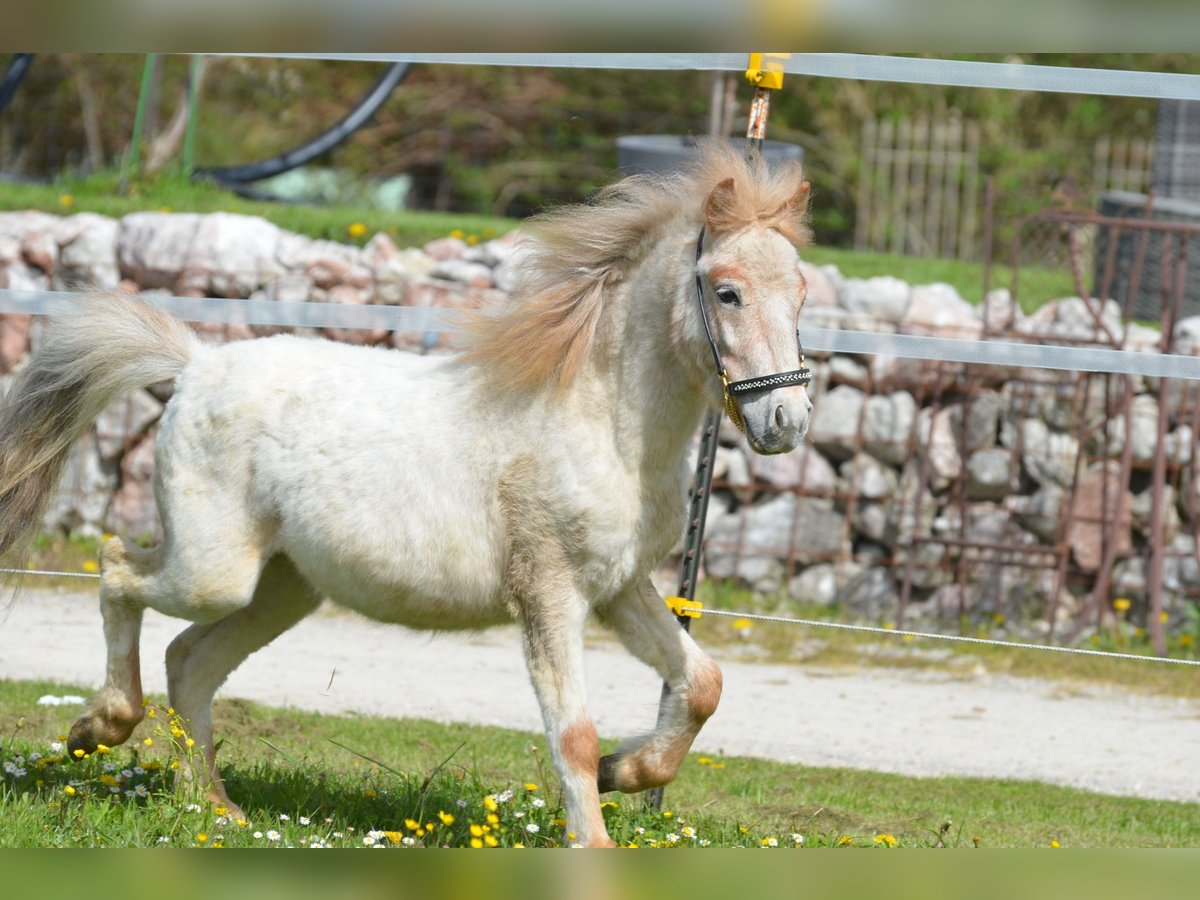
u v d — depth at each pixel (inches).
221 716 435.5
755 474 663.8
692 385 285.9
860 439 657.0
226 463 313.3
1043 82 359.9
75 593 615.8
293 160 913.5
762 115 357.7
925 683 571.2
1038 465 654.5
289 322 407.8
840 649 609.0
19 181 884.0
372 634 592.7
